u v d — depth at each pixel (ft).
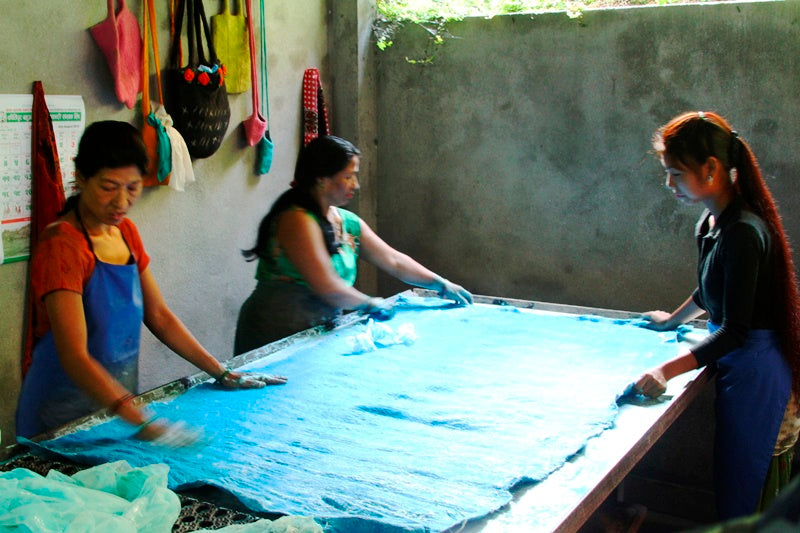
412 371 8.13
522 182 13.48
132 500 5.01
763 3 11.12
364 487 5.45
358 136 14.51
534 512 5.17
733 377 8.37
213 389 7.63
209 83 11.85
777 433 8.32
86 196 6.94
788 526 1.51
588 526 8.49
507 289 13.96
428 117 14.21
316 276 9.36
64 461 5.96
